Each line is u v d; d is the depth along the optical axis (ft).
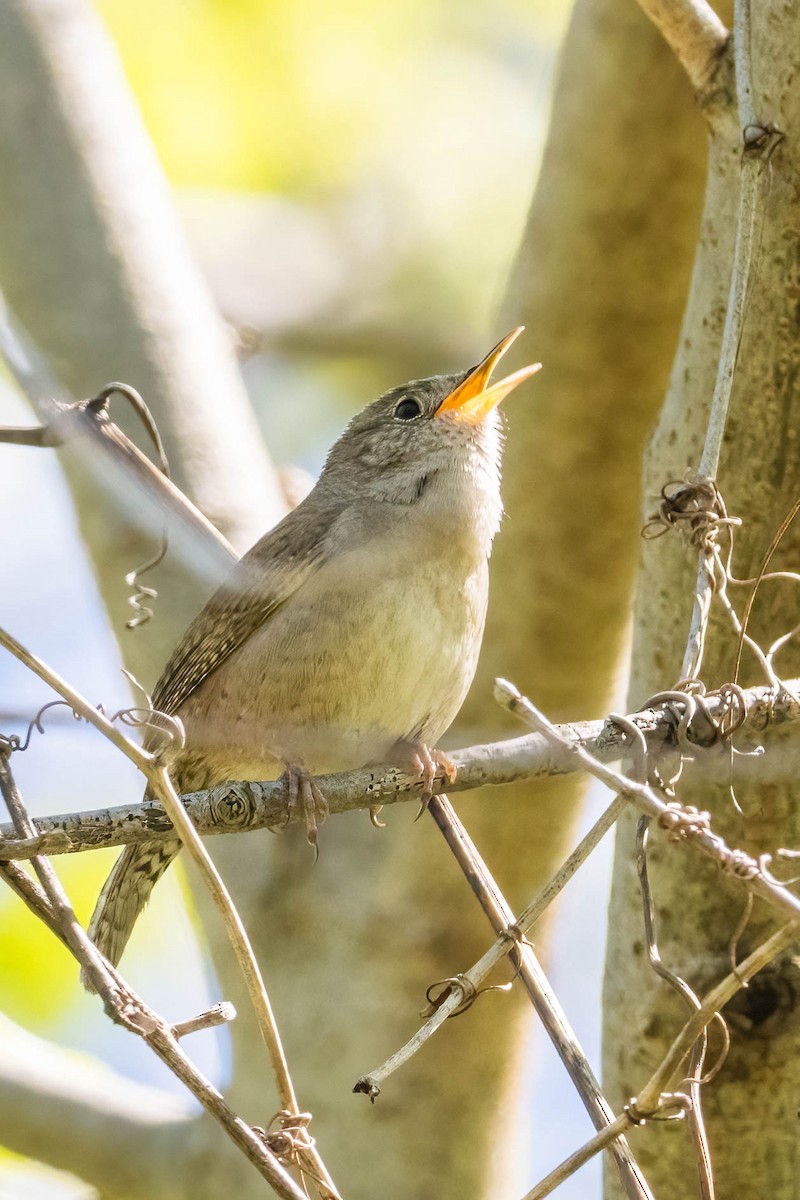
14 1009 41.16
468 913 34.53
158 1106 35.42
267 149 56.85
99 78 39.83
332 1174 33.96
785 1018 26.18
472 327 61.26
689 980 26.45
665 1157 26.40
